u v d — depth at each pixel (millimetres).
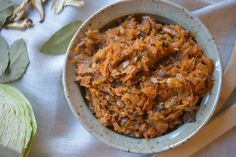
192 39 482
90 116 484
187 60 465
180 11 472
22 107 521
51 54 541
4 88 531
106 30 496
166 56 468
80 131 530
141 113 459
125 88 458
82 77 476
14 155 503
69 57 482
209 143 516
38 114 538
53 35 536
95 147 525
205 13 527
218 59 469
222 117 514
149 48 455
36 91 540
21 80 542
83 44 482
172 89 457
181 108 461
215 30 528
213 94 470
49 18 549
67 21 546
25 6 551
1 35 551
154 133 474
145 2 476
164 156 513
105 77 461
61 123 534
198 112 474
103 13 480
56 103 536
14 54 539
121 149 474
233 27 526
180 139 471
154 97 457
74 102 481
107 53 465
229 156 516
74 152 527
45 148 531
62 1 549
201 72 462
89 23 481
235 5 523
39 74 541
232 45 525
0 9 544
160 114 462
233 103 521
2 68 531
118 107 468
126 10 484
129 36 475
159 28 483
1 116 520
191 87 459
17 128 515
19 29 549
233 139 517
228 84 516
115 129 477
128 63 457
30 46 545
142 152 471
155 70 463
